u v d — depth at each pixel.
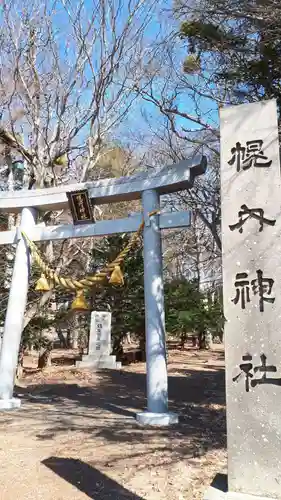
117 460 4.95
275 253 3.24
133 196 8.21
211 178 11.36
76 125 12.05
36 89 11.31
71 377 12.46
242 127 3.61
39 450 5.34
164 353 7.19
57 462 4.89
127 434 6.13
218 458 5.02
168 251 22.28
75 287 8.14
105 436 6.02
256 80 7.11
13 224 14.19
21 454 5.18
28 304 12.23
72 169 13.03
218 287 19.09
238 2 5.86
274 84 6.93
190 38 7.62
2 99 11.20
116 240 15.70
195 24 7.04
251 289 3.25
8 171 14.38
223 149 3.63
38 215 9.62
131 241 7.96
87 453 5.22
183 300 18.42
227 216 3.47
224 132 3.67
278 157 3.42
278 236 3.26
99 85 11.24
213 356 19.09
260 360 3.11
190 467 4.71
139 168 14.66
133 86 11.30
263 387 3.06
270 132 3.50
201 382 11.62
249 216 3.39
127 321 16.25
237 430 3.07
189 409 8.20
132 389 10.77
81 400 9.16
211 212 10.67
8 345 8.30
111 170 14.74
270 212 3.33
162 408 6.99
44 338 13.80
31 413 7.61
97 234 8.30
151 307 7.28
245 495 2.90
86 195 8.22
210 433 6.21
